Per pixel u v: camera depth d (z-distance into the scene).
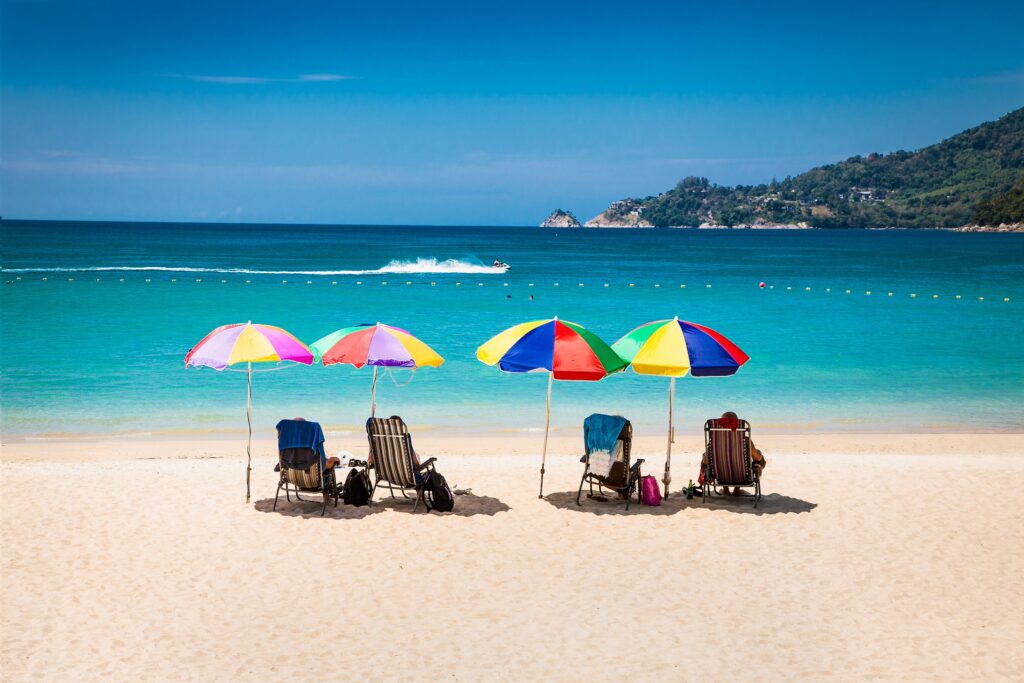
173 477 11.77
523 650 7.02
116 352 23.92
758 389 20.83
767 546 9.44
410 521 10.04
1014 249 138.62
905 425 17.36
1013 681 6.59
